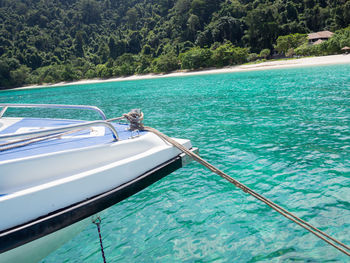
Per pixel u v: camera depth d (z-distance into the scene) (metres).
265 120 8.50
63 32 143.62
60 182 2.17
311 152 5.44
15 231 1.91
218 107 11.96
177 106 13.62
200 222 3.49
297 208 3.59
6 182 2.19
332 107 9.49
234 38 77.44
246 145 6.23
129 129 3.45
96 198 2.28
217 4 92.88
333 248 2.84
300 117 8.45
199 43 78.06
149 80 54.44
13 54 114.88
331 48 46.81
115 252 3.09
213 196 4.11
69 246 3.29
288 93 14.25
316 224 3.23
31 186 2.23
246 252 2.89
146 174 2.69
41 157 2.34
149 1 147.25
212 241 3.11
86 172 2.35
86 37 136.62
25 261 2.22
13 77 96.06
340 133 6.48
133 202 4.18
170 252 3.00
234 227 3.33
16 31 137.00
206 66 63.38
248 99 13.55
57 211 2.11
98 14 152.12
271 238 3.07
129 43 109.56
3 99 38.12
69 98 29.59
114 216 3.84
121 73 80.00
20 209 1.96
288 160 5.14
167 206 3.96
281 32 71.69
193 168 5.24
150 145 2.98
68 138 3.18
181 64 65.88
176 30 96.25
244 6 84.81
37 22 147.62
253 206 3.74
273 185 4.24
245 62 61.62
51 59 116.69
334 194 3.82
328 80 18.58
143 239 3.27
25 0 163.38
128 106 15.95
